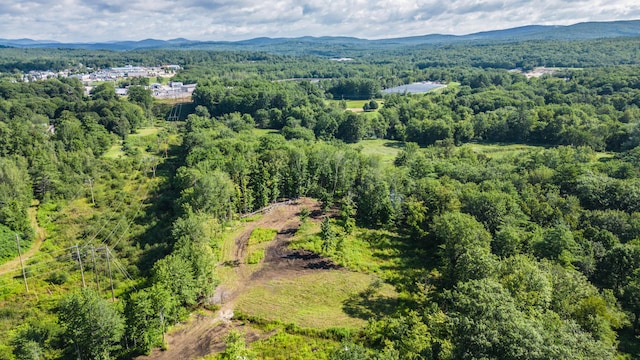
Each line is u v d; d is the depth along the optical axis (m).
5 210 81.69
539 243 69.81
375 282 64.69
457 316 43.41
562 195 97.12
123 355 51.62
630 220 78.69
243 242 79.69
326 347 52.34
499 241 69.81
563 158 117.88
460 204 82.38
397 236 83.75
